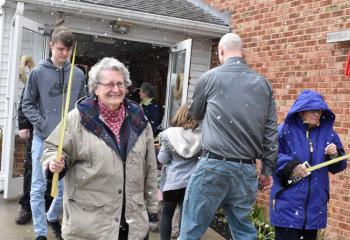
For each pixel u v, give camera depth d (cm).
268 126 412
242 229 414
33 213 516
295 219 415
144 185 343
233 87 404
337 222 620
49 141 319
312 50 676
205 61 942
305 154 421
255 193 414
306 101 419
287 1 729
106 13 816
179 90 894
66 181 321
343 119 618
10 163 714
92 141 312
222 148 397
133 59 1520
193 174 412
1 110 818
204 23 861
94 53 1466
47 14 827
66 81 534
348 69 586
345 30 614
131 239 319
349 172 607
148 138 337
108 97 313
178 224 611
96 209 312
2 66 816
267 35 771
